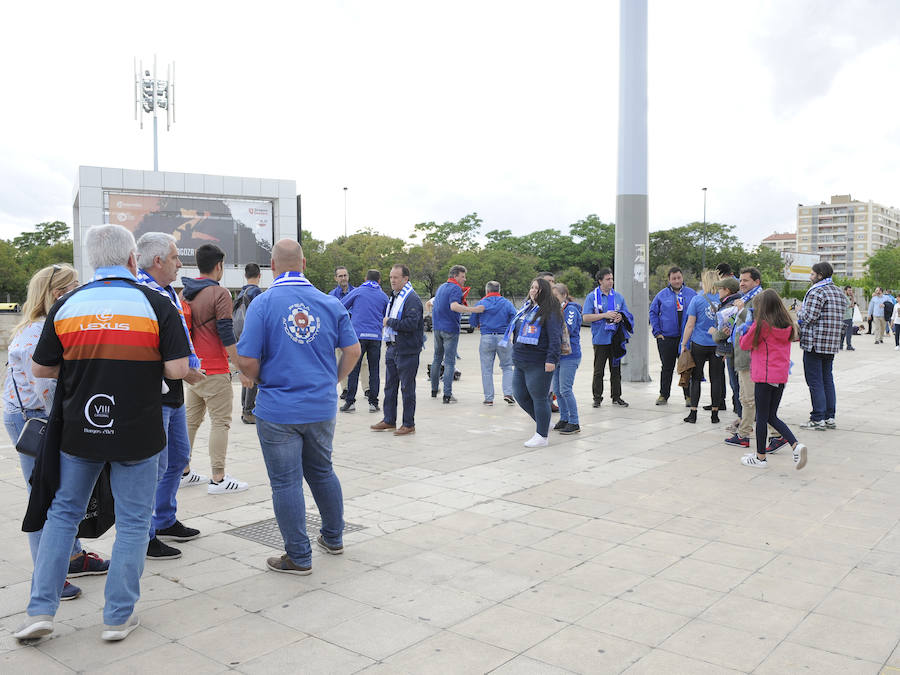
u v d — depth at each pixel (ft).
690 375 28.30
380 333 31.63
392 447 24.20
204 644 10.24
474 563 13.43
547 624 10.81
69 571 12.69
